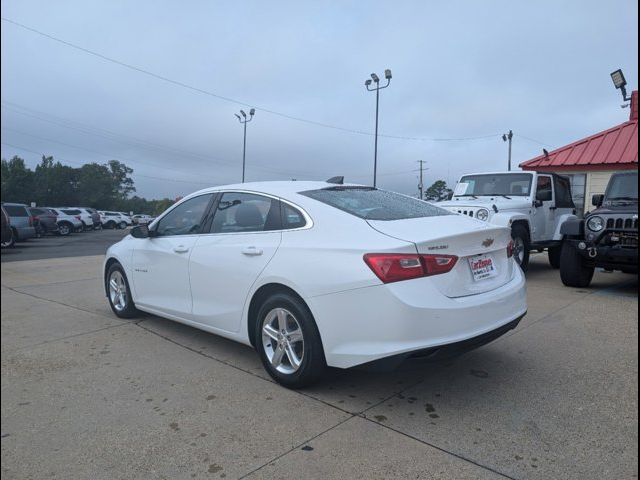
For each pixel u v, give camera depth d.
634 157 14.03
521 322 5.54
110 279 6.12
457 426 3.15
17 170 73.25
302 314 3.56
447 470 2.67
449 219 3.99
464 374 4.02
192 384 3.92
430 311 3.16
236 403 3.56
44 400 3.69
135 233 5.40
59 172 91.25
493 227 3.79
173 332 5.36
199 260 4.51
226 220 4.47
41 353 4.74
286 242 3.80
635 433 3.03
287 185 4.34
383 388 3.77
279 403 3.54
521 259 8.56
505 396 3.59
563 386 3.75
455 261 3.40
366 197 4.25
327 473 2.67
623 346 4.66
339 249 3.43
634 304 6.44
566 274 7.59
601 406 3.40
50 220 28.02
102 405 3.58
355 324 3.28
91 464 2.84
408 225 3.61
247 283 4.00
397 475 2.63
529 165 15.99
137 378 4.07
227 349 4.77
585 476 2.60
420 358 3.19
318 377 3.63
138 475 2.72
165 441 3.06
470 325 3.31
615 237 6.81
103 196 100.75
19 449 3.02
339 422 3.24
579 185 15.16
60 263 12.33
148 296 5.36
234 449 2.95
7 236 15.46
